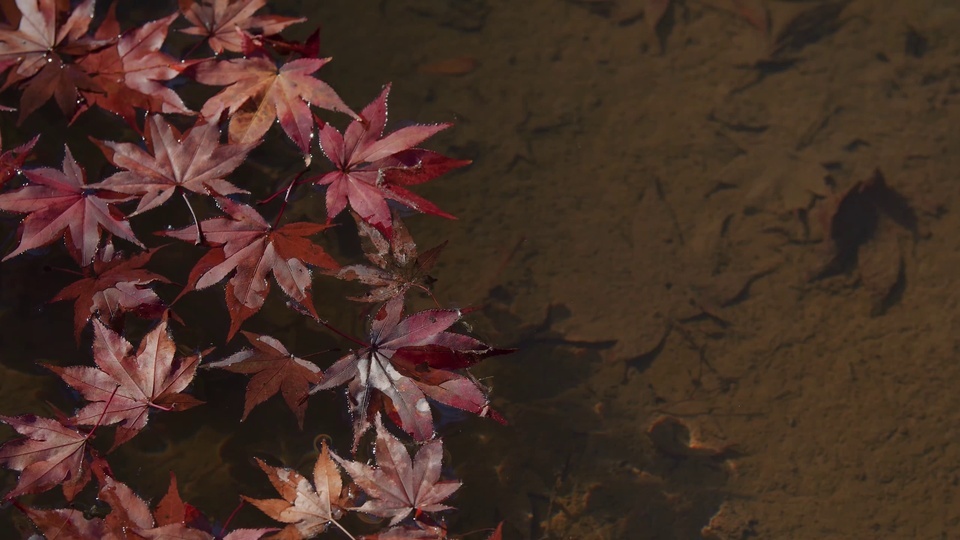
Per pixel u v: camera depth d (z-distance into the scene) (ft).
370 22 10.32
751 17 11.12
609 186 9.59
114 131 8.77
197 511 6.66
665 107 10.25
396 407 6.79
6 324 7.66
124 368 6.86
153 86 8.16
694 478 8.23
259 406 7.76
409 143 7.71
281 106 7.80
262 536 6.79
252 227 7.47
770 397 8.68
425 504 6.52
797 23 11.13
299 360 7.34
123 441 6.75
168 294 7.94
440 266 8.79
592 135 9.93
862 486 8.29
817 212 9.62
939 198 9.82
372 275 7.85
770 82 10.61
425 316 7.00
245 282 7.27
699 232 9.41
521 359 8.54
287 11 10.19
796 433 8.52
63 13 8.25
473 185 9.39
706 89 10.46
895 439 8.51
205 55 9.33
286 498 6.60
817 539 8.02
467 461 7.88
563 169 9.64
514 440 8.09
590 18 10.89
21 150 7.90
